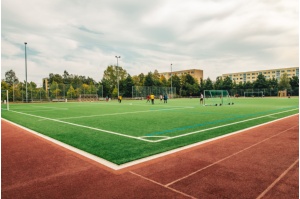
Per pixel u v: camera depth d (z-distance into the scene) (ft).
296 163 17.56
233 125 37.63
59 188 13.64
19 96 158.10
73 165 17.80
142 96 206.90
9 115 58.44
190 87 271.28
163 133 30.81
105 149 22.35
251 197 12.19
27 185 14.15
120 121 44.06
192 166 17.13
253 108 76.28
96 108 83.71
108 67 268.62
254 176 15.05
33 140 27.30
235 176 15.07
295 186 13.47
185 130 33.09
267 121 41.98
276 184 13.78
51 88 170.30
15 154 21.22
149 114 58.23
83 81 370.12
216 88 294.25
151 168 16.80
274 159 18.60
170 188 13.38
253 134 29.19
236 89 287.07
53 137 28.81
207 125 37.93
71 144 24.75
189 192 12.84
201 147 22.76
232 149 21.83
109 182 14.38
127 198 12.22
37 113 63.67
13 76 329.52
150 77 257.55
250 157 19.20
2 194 12.94
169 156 19.80
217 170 16.21
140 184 14.01
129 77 229.25
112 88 245.86
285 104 99.45
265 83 279.69
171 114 57.82
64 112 66.44
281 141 25.03
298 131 31.07
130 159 18.95
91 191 13.15
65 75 395.96
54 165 17.87
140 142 25.34
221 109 73.67
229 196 12.32
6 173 16.24
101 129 34.45
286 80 284.61
